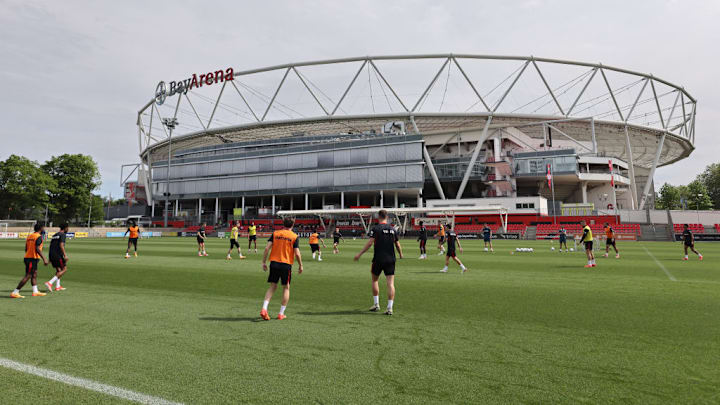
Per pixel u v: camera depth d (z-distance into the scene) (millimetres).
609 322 5855
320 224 63125
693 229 47688
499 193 66250
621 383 3523
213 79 80125
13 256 18953
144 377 3688
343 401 3148
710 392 3318
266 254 6297
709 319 6035
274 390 3383
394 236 6719
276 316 6340
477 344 4746
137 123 95938
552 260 17266
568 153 62594
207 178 73500
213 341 4871
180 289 9320
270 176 69188
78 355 4332
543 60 71938
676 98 81062
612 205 66125
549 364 4031
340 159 65438
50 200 59500
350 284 10055
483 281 10555
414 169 61281
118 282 10492
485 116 70312
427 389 3398
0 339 4965
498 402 3129
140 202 96812
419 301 7641
